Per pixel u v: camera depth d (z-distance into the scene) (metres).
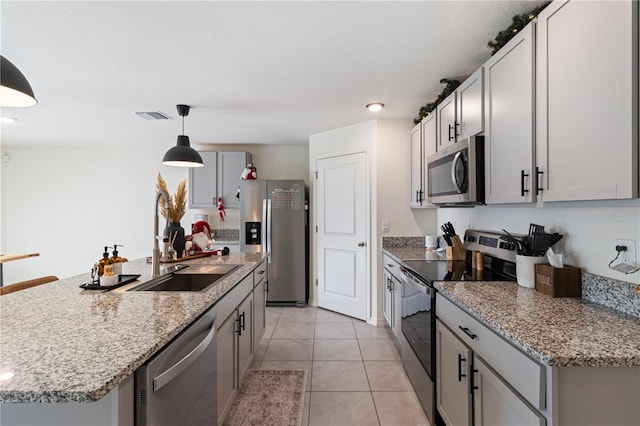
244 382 2.33
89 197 4.85
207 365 1.43
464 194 1.88
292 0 1.47
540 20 1.34
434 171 2.43
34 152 4.82
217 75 2.28
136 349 0.93
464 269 2.24
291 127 3.75
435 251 3.17
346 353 2.80
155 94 2.64
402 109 3.07
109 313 1.24
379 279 3.44
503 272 2.06
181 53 1.96
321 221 4.02
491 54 1.99
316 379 2.38
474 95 1.91
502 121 1.62
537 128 1.37
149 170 4.84
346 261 3.75
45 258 4.83
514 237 2.02
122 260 1.97
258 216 4.20
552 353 0.91
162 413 1.01
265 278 2.91
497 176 1.67
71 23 1.63
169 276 2.05
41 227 4.82
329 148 3.90
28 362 0.84
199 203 4.52
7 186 4.80
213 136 4.21
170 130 3.86
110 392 0.83
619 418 0.92
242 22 1.64
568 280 1.49
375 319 3.47
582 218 1.51
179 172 4.85
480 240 2.41
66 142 4.55
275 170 4.79
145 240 4.86
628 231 1.28
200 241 2.89
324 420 1.92
